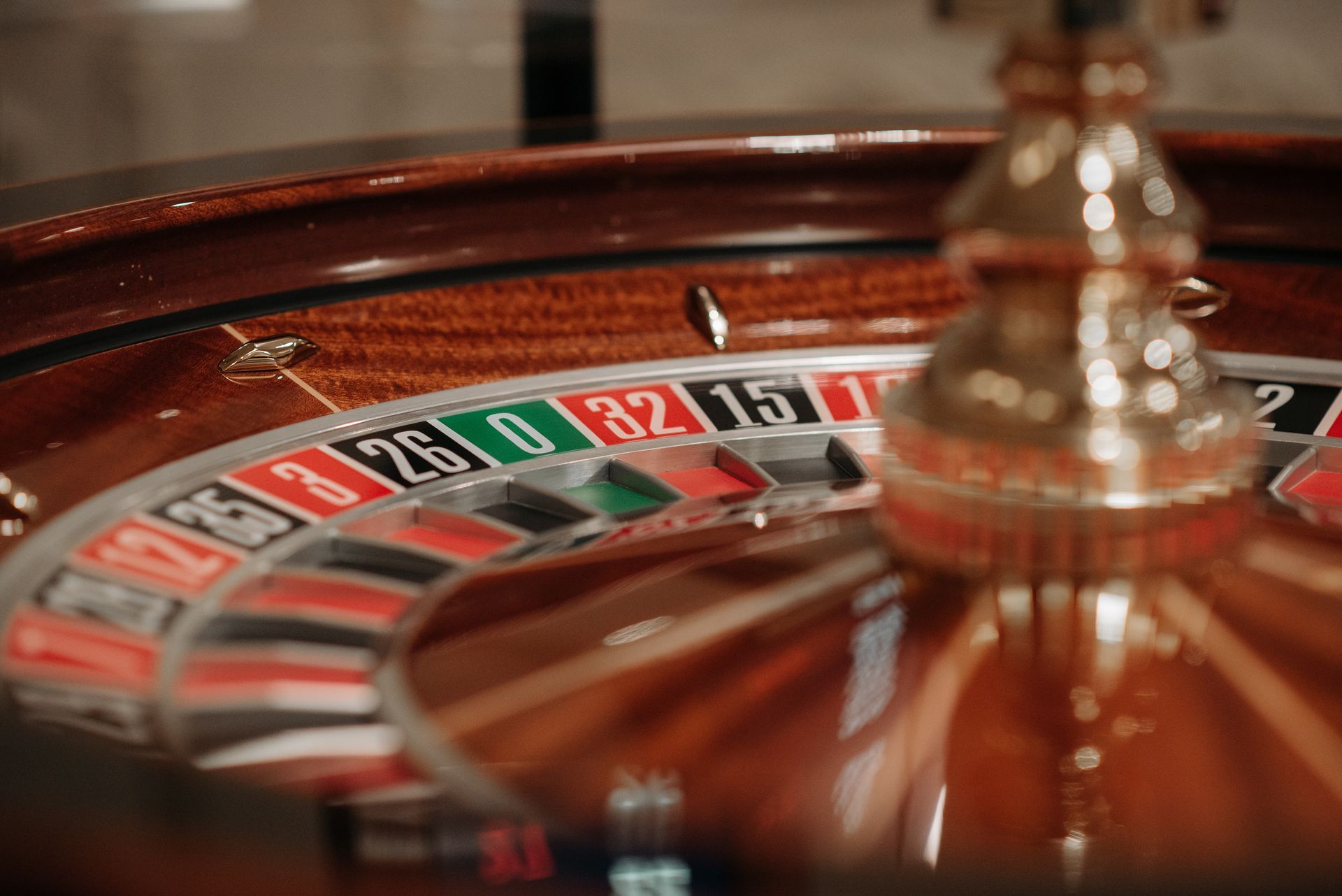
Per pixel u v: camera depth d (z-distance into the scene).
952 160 1.66
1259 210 1.63
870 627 0.82
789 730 0.73
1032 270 0.89
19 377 1.25
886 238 1.68
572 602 0.90
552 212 1.60
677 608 0.86
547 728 0.75
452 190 1.54
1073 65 0.88
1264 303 1.51
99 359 1.30
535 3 3.83
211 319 1.40
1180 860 0.62
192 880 0.57
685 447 1.27
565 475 1.24
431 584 1.00
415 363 1.39
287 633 0.93
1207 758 0.71
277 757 0.75
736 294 1.56
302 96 5.99
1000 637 0.81
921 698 0.76
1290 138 1.60
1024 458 0.89
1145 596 0.84
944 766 0.70
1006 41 0.92
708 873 0.58
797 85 6.77
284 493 1.15
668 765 0.71
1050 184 0.88
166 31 6.21
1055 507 0.89
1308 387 1.34
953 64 6.77
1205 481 0.90
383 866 0.57
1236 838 0.64
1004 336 0.92
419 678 0.83
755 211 1.65
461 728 0.76
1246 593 0.85
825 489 1.15
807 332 1.49
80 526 1.06
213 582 1.01
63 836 0.59
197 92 5.95
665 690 0.78
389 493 1.17
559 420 1.31
